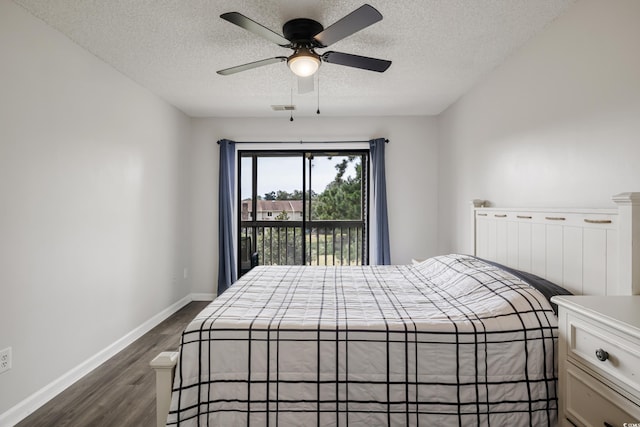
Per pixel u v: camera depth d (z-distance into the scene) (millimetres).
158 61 2549
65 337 2176
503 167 2559
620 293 1402
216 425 1391
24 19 1878
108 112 2607
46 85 2031
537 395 1396
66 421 1813
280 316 1599
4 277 1776
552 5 1818
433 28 2066
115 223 2703
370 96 3361
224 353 1438
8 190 1798
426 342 1426
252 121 4164
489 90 2771
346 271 2738
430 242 4105
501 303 1559
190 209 4152
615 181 1564
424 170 4098
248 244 4371
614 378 1054
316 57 1928
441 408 1392
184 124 3973
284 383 1418
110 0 1787
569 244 1752
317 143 4152
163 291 3492
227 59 2520
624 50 1507
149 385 2186
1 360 1755
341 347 1431
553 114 1984
